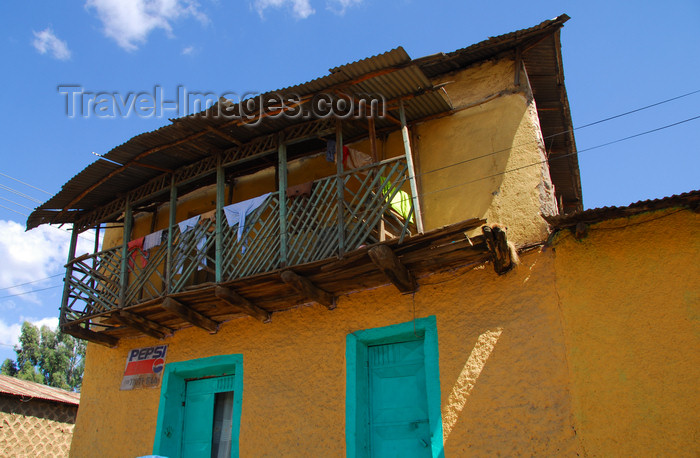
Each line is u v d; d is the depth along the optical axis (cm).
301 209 787
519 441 588
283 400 747
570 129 938
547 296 633
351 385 700
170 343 902
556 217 622
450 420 630
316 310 775
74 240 1000
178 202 1041
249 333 823
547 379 599
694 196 576
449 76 825
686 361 554
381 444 677
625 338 586
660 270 593
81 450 912
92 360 994
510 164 729
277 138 803
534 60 808
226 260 787
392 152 827
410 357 702
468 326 662
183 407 871
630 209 600
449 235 639
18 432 1241
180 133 802
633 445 548
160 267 987
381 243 652
